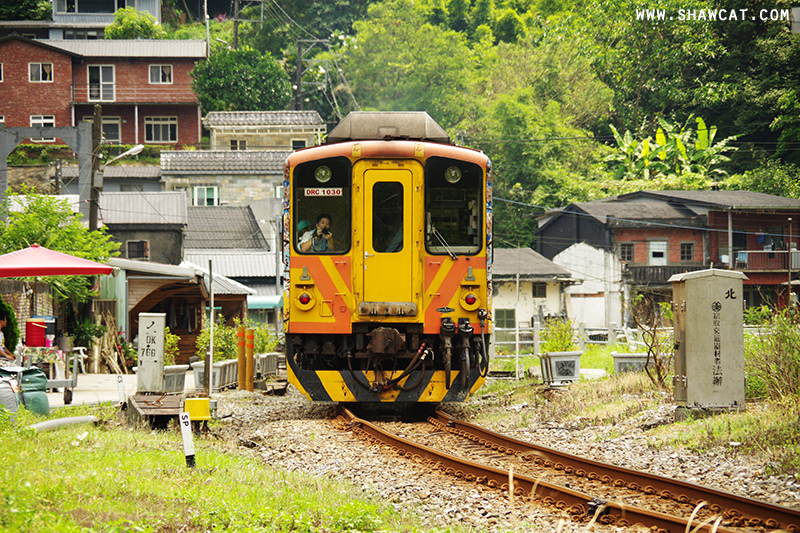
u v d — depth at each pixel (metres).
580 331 101.62
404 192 44.38
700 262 154.25
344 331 43.94
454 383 44.69
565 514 23.27
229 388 67.19
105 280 99.62
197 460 31.00
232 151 194.88
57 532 17.02
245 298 124.56
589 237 161.50
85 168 106.31
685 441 34.28
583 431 40.69
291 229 44.72
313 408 53.44
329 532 20.80
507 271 144.62
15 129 106.38
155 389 45.69
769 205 149.38
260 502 23.45
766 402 39.69
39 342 53.50
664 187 183.00
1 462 24.30
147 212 142.38
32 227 83.44
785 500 24.66
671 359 53.06
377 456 33.91
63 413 43.94
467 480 28.52
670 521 21.08
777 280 149.88
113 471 25.64
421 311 44.00
